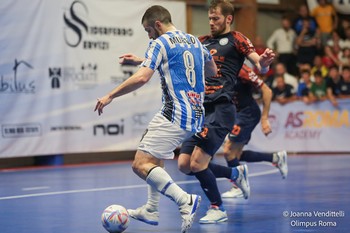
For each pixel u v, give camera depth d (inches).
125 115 701.3
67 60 668.1
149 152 275.3
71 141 671.1
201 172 317.1
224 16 335.6
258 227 298.5
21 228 298.5
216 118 323.9
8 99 629.6
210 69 304.7
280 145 763.4
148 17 286.5
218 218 314.2
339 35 842.2
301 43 808.3
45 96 653.9
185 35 288.4
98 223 311.4
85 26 679.1
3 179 535.8
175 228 299.6
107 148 691.4
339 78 783.7
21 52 638.5
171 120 275.3
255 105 426.9
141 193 432.1
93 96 683.4
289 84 771.4
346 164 637.3
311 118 775.7
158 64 272.8
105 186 476.1
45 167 650.2
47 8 654.5
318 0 841.5
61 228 297.9
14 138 633.6
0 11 625.9
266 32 888.3
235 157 430.9
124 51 705.6
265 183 484.7
